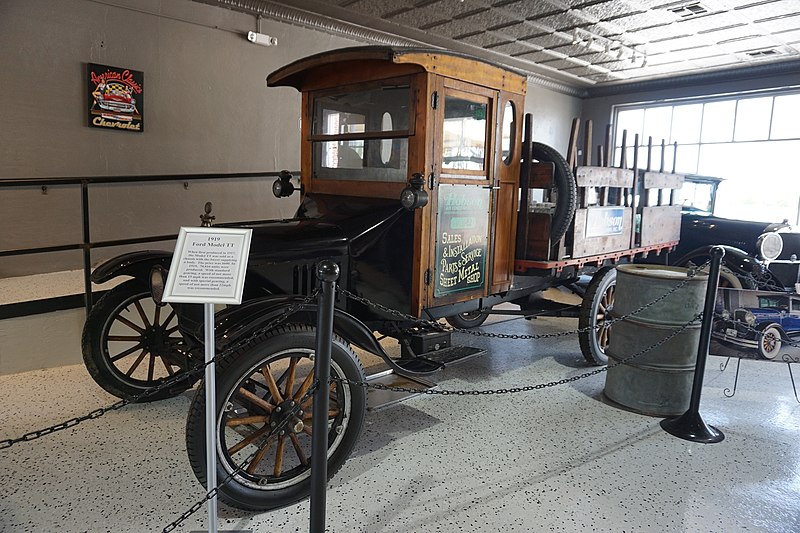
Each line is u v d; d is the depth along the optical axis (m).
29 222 5.24
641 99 10.67
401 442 2.71
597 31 7.29
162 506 2.12
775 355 3.26
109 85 5.53
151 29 5.74
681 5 6.21
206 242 1.74
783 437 2.86
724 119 9.89
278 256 2.46
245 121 6.59
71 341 3.66
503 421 2.98
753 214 9.70
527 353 4.27
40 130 5.21
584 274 3.98
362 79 2.87
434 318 2.98
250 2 6.31
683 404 3.09
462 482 2.34
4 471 2.35
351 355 2.18
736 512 2.16
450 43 8.02
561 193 3.42
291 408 2.12
